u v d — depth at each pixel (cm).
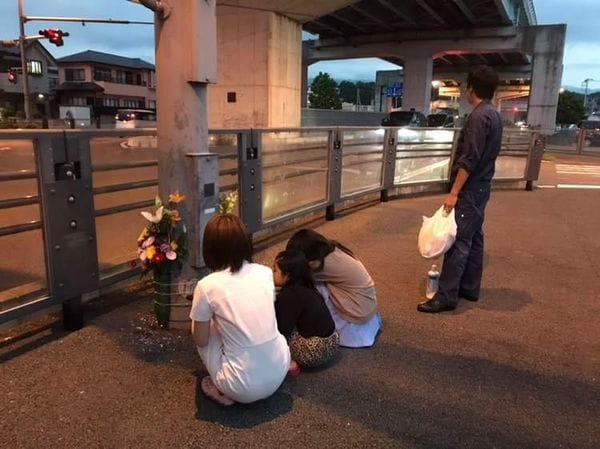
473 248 414
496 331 367
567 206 894
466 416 262
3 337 332
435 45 3625
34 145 306
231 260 249
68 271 332
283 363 257
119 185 376
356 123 3678
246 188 520
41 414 252
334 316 332
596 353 338
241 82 1814
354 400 273
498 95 7838
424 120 2545
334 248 337
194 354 315
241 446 233
